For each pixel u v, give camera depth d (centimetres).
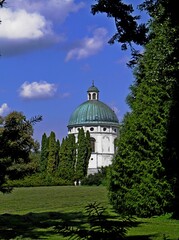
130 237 1279
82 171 9056
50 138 9144
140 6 1045
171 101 1969
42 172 8956
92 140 11312
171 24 930
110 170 2231
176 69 1288
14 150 563
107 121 11419
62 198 3728
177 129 1958
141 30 1041
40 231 1526
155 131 2009
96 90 11794
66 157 9012
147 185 2009
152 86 2053
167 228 1590
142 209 2025
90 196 4034
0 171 570
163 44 1407
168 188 1969
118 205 2134
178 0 823
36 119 684
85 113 11431
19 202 3241
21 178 595
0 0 602
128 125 2148
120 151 2138
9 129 566
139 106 2109
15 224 1734
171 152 1964
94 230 418
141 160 2050
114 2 988
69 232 416
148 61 2005
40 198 3691
